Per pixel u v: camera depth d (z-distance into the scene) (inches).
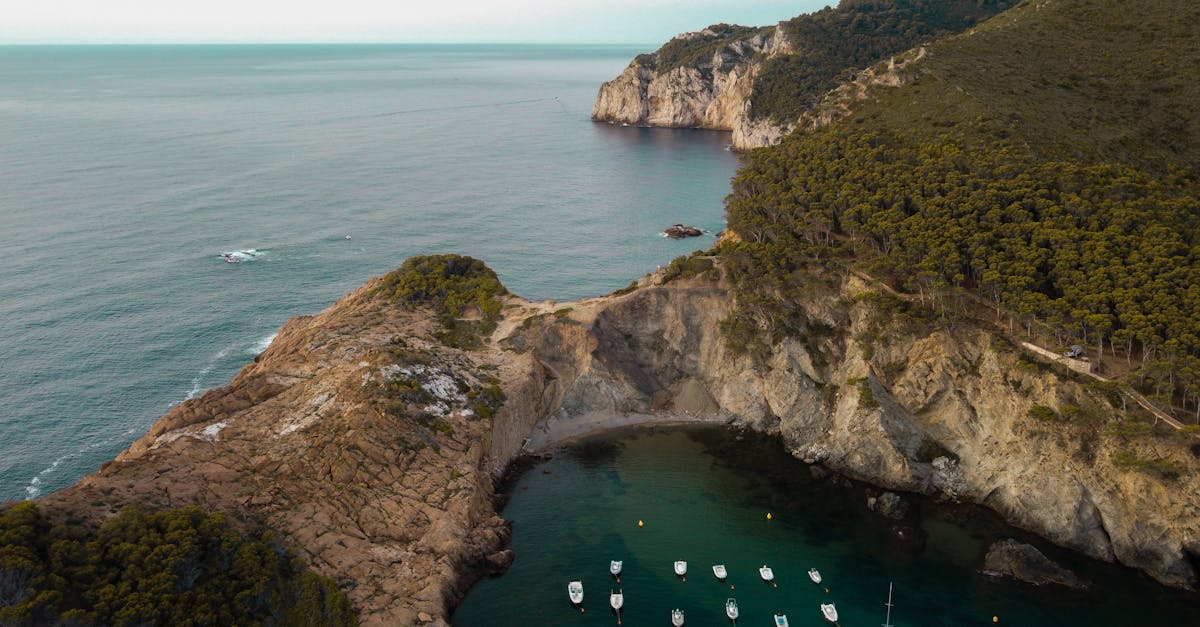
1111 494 2923.2
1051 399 3075.8
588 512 3376.0
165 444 3137.3
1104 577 2908.5
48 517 2472.9
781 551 3137.3
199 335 4906.5
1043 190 3846.0
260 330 5014.8
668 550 3144.7
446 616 2699.3
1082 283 3265.3
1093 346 3184.1
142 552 2429.9
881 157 4640.8
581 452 3846.0
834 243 4249.5
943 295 3565.5
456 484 3174.2
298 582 2588.6
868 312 3713.1
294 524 2822.3
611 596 2878.9
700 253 4687.5
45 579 2256.4
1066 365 3122.5
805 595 2901.1
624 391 4146.2
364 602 2600.9
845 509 3390.7
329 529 2842.0
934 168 4293.8
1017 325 3395.7
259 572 2551.7
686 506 3420.3
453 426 3474.4
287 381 3759.8
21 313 5068.9
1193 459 2738.7
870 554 3110.2
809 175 4699.8
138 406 4099.4
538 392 4018.2
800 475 3644.2
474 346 4232.3
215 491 2878.9
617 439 3959.2
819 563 3065.9
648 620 2787.9
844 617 2792.8
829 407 3799.2
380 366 3639.3
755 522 3314.5
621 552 3129.9
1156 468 2797.7
